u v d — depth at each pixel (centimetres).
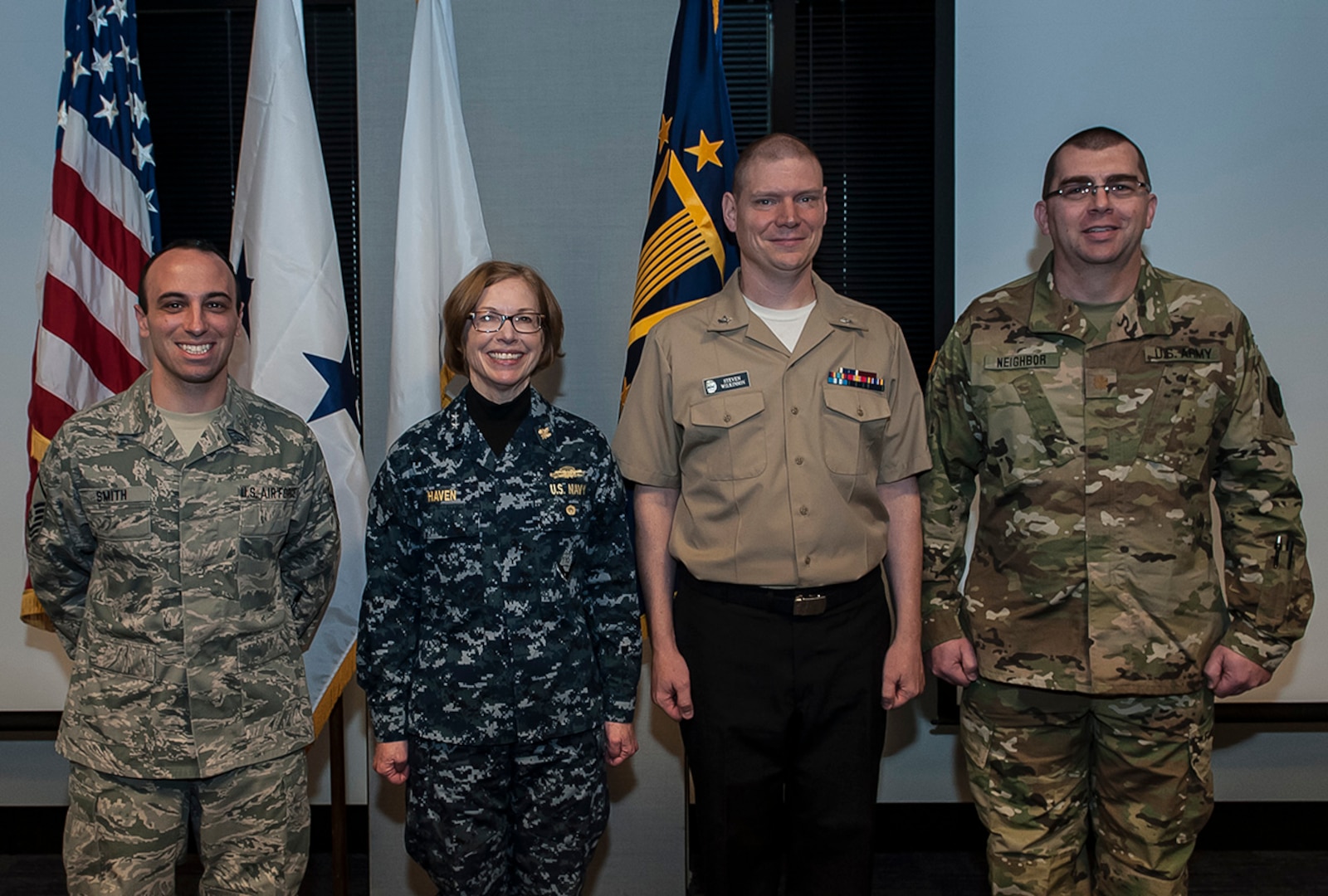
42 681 256
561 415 170
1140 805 166
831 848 161
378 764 161
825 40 262
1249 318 242
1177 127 240
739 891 162
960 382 177
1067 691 166
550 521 161
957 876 247
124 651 155
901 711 261
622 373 226
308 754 262
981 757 175
